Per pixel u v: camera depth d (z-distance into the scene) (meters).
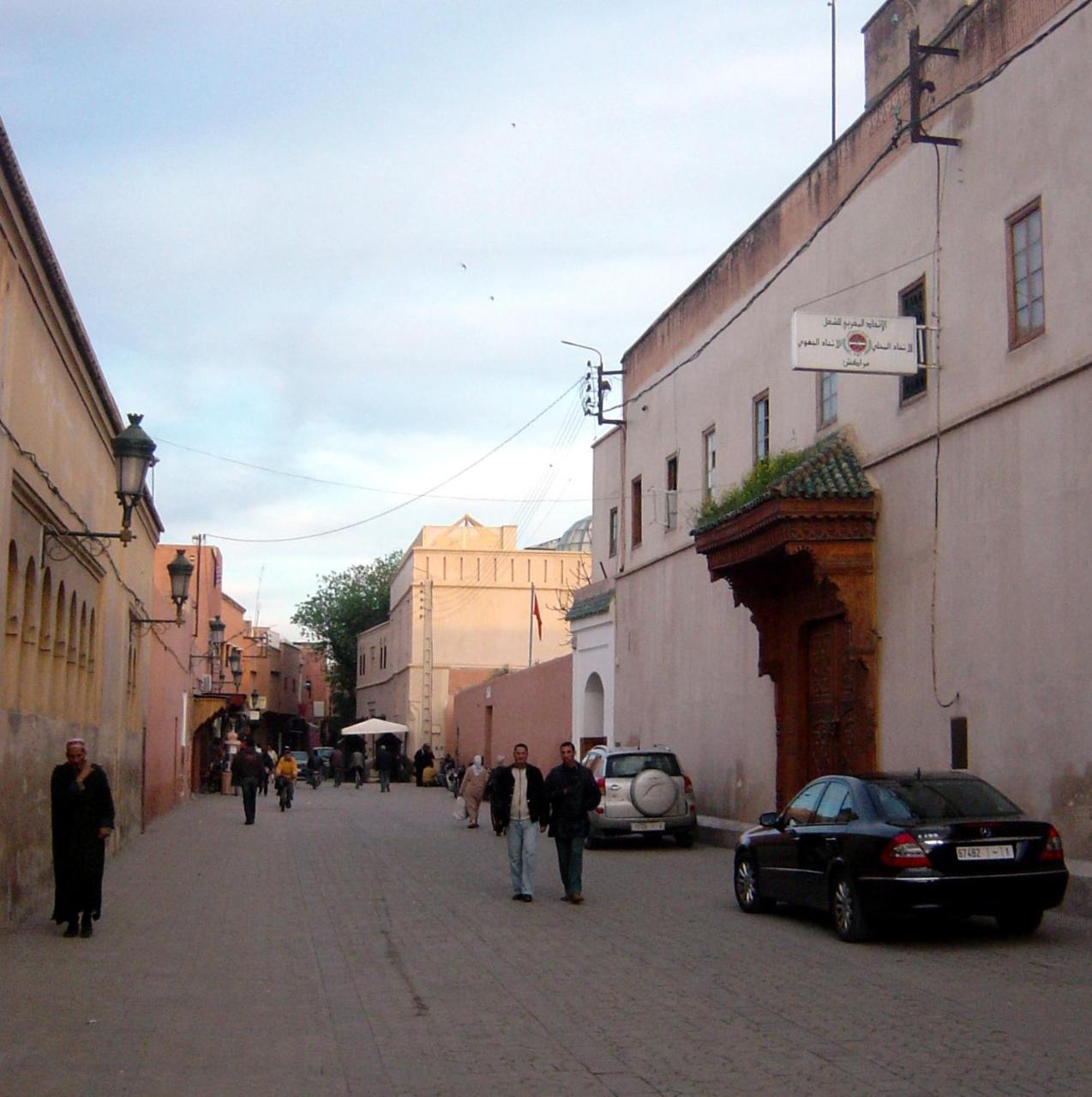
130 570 24.23
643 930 13.09
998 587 15.69
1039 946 11.49
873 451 18.97
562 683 38.44
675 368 28.28
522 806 15.81
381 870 19.80
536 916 14.30
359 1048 8.05
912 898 11.09
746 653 23.91
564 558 65.69
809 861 12.69
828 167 20.86
